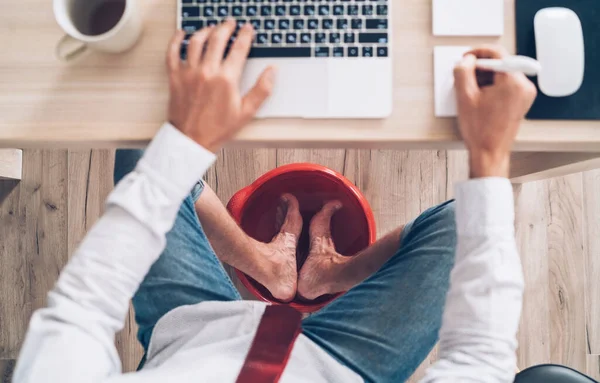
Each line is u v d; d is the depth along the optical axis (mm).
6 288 1273
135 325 1258
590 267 1275
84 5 635
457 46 661
